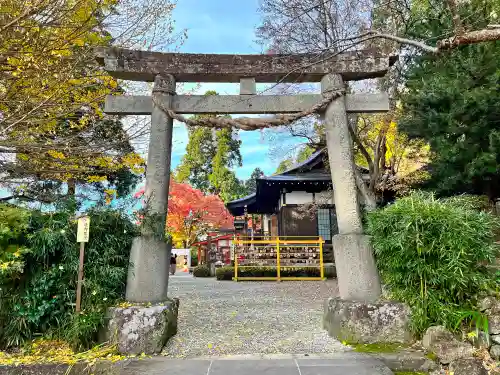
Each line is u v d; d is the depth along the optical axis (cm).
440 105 632
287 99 509
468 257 404
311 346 410
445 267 399
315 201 1441
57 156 656
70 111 576
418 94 677
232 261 1480
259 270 1244
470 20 580
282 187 1452
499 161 596
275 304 708
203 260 2366
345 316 421
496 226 446
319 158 1457
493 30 344
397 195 1023
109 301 420
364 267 443
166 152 476
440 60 652
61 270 409
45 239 398
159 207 458
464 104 568
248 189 3262
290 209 1457
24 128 580
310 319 557
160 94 484
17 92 519
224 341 434
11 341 387
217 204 2075
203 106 497
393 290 437
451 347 363
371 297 435
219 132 2800
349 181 476
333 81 496
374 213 454
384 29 762
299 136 995
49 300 404
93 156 697
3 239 391
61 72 504
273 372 327
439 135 653
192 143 2922
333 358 364
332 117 491
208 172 2941
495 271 432
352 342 411
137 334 388
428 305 405
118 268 422
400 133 863
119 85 646
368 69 501
